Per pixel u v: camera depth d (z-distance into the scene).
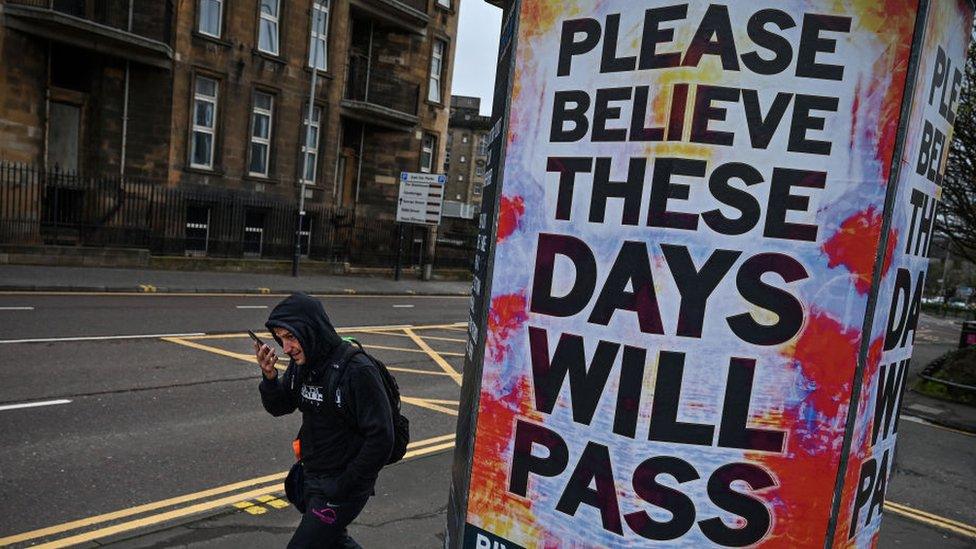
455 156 75.12
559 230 2.29
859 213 1.99
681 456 2.12
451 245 32.97
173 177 19.62
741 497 2.10
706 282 2.06
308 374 3.08
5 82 15.90
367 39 26.36
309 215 23.73
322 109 23.98
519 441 2.39
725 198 2.04
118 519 4.56
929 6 1.98
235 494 5.14
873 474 2.31
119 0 18.03
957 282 75.12
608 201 2.18
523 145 2.38
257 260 21.23
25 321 10.58
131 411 6.85
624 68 2.15
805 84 2.00
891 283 2.14
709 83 2.04
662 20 2.08
